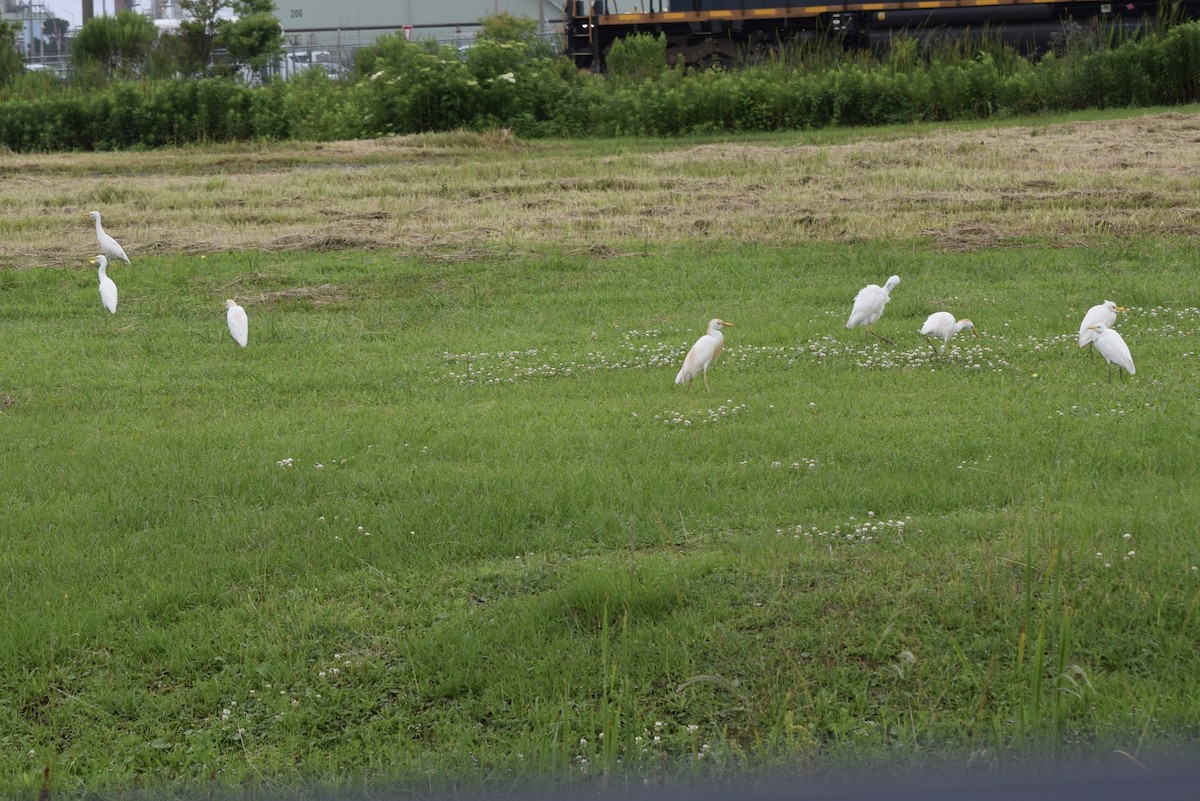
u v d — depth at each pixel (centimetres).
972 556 864
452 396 1449
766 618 802
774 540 906
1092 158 3009
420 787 651
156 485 1097
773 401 1350
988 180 2823
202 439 1259
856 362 1539
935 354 1551
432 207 2758
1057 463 1066
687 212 2628
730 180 2955
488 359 1630
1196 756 616
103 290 1938
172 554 941
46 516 1019
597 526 957
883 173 2931
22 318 1959
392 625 826
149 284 2138
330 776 671
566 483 1054
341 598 864
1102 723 662
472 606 851
